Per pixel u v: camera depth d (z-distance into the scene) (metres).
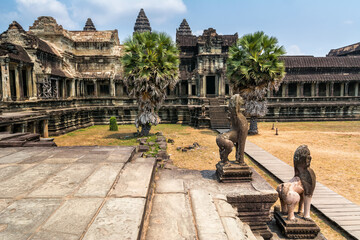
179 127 31.77
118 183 5.47
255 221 5.96
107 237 3.48
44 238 3.43
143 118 22.14
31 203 4.46
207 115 32.44
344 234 7.29
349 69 40.28
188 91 37.78
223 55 36.53
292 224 6.36
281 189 6.55
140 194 4.91
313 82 39.09
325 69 40.06
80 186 5.23
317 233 6.35
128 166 6.67
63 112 26.64
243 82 23.41
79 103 34.34
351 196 9.82
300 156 6.48
